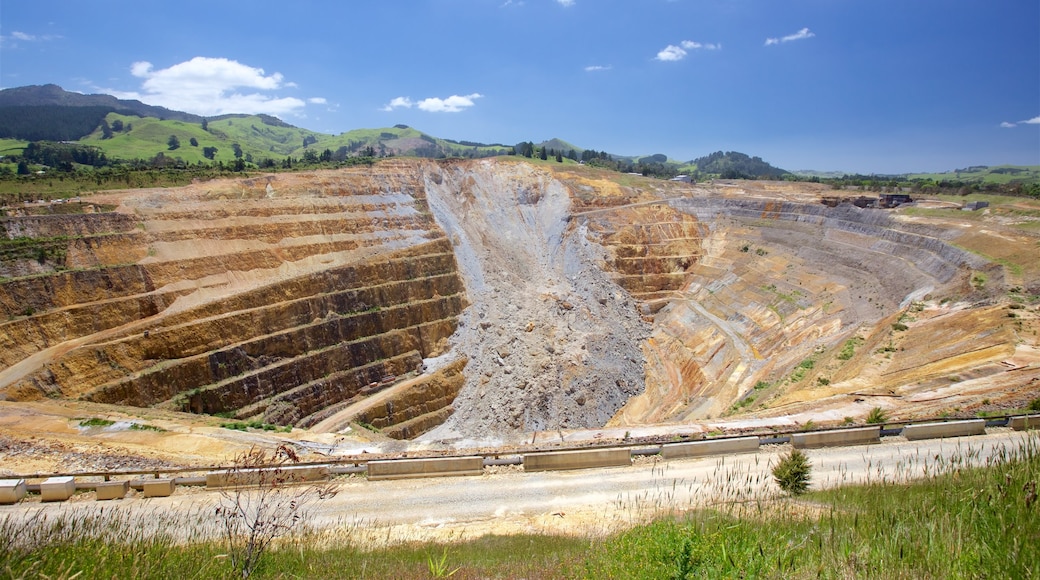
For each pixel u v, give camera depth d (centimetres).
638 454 2605
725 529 1028
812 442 2591
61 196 5206
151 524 1675
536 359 6028
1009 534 733
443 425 5478
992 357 3509
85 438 2995
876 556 765
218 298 4925
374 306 5950
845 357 4534
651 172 13750
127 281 4684
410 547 1608
